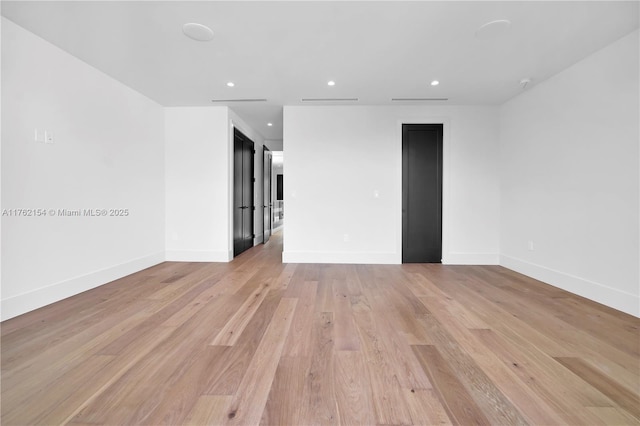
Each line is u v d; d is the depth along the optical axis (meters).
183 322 2.15
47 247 2.53
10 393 1.33
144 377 1.46
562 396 1.33
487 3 2.04
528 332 2.00
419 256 4.34
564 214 3.03
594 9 2.08
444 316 2.28
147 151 3.92
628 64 2.38
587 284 2.73
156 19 2.22
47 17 2.18
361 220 4.31
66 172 2.71
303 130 4.29
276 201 10.38
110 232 3.27
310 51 2.70
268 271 3.79
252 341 1.86
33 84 2.40
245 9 2.11
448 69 3.06
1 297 2.17
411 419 1.19
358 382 1.43
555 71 3.07
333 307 2.48
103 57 2.80
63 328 2.04
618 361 1.63
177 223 4.38
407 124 4.29
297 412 1.22
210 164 4.33
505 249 4.06
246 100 4.03
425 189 4.32
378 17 2.20
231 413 1.22
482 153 4.21
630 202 2.37
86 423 1.16
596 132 2.66
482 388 1.39
